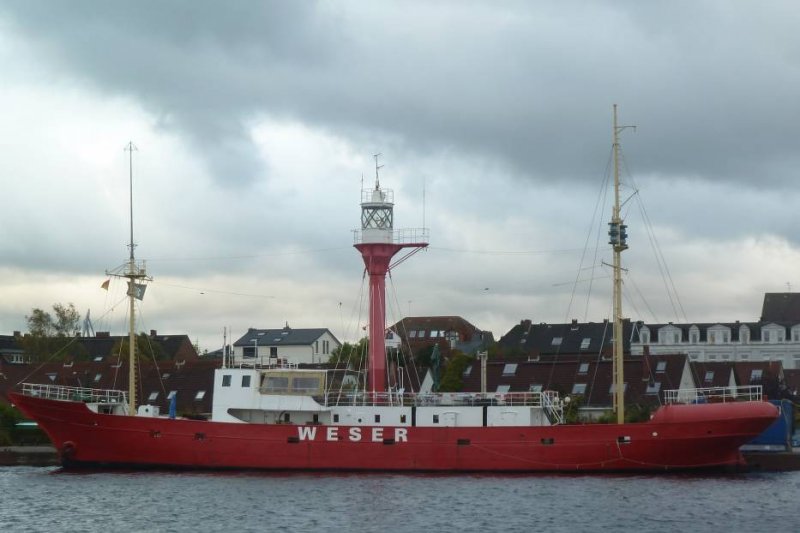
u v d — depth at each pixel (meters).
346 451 67.00
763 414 64.81
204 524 52.66
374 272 72.19
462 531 50.81
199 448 67.88
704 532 50.59
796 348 140.00
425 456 66.56
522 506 56.28
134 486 63.31
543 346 137.50
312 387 69.00
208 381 97.38
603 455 65.75
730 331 141.88
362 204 72.25
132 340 73.50
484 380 82.19
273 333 145.75
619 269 70.06
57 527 52.41
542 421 69.69
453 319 152.38
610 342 136.12
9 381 105.06
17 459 77.19
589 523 52.38
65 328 134.12
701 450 65.56
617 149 70.81
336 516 54.03
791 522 52.69
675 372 93.94
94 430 68.94
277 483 63.59
